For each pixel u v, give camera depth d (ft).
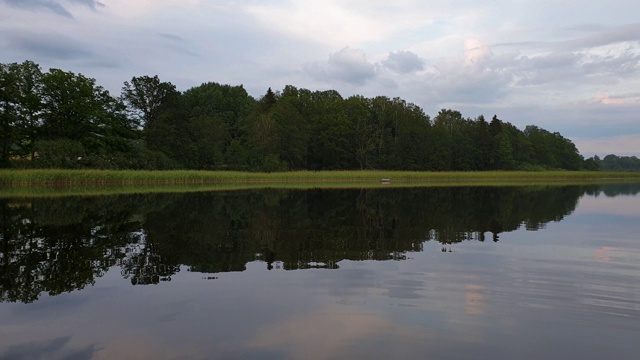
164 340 18.70
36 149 173.68
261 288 26.27
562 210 73.31
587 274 29.84
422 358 17.13
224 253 36.73
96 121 209.87
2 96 179.11
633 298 24.70
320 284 27.22
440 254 36.47
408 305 23.34
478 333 19.71
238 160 249.34
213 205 79.30
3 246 38.68
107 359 16.97
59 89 198.08
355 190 135.33
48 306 22.95
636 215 66.23
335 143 314.55
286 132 277.03
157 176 171.42
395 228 51.67
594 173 296.30
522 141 406.21
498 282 27.78
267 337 19.03
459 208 75.92
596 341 18.99
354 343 18.47
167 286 26.66
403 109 341.62
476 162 361.30
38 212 65.16
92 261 33.22
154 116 257.75
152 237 44.14
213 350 17.74
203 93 345.51
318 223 55.88
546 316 21.89
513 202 89.45
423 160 333.42
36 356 17.25
